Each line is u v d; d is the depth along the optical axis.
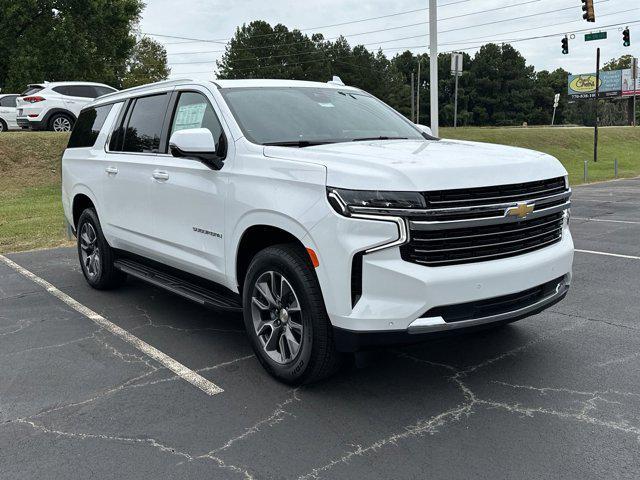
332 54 94.12
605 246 8.71
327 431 3.34
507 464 2.96
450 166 3.38
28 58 30.75
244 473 2.95
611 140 40.06
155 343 4.81
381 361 4.30
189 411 3.62
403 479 2.86
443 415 3.49
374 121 4.93
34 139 18.58
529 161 3.73
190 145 4.00
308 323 3.62
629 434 3.22
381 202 3.24
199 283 4.82
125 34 36.22
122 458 3.11
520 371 4.09
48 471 3.00
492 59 107.31
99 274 6.26
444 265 3.34
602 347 4.52
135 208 5.30
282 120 4.42
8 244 9.33
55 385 4.03
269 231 3.96
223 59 89.31
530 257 3.64
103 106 6.30
